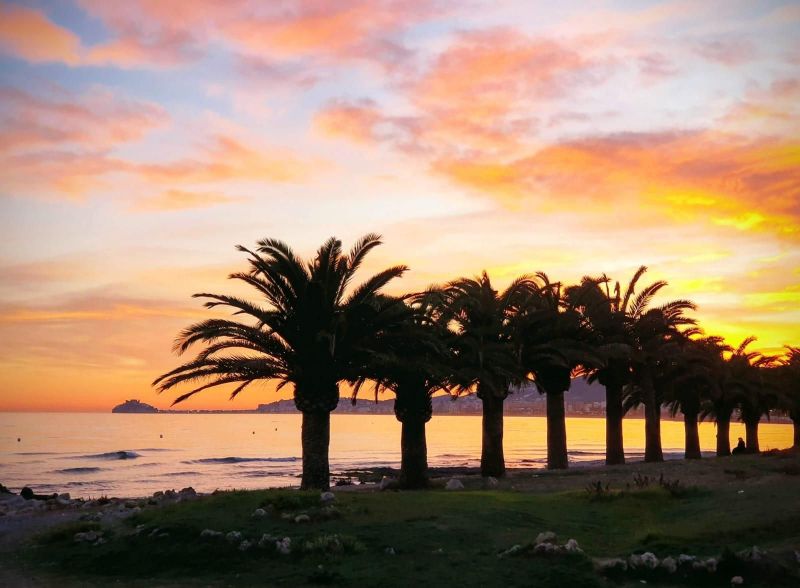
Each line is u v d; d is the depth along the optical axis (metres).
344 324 23.30
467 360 30.77
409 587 11.66
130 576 13.44
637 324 40.84
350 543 14.04
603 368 41.31
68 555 15.04
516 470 38.44
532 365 36.19
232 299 23.12
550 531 15.61
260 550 14.09
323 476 24.06
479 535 14.94
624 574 12.13
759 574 11.63
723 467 32.28
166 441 143.88
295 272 23.14
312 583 12.14
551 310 34.56
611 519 17.59
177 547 14.54
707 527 15.08
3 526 19.84
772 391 55.06
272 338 24.30
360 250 24.23
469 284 32.88
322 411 24.27
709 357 47.03
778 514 15.33
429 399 29.95
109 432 195.88
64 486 55.16
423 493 21.16
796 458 36.06
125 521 17.64
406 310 25.12
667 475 29.19
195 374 23.33
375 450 111.38
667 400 53.47
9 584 13.05
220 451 107.94
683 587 11.53
